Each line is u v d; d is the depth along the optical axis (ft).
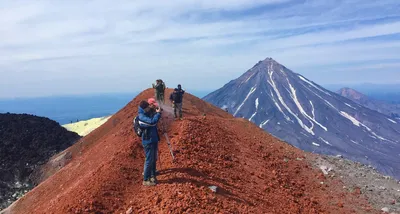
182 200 32.09
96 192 35.83
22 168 109.81
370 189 53.62
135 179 39.63
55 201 43.55
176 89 65.77
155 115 35.91
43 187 68.08
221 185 39.45
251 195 40.06
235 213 32.63
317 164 63.21
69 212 33.81
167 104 85.61
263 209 36.63
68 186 58.03
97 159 61.67
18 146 127.24
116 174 39.47
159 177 39.04
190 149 49.19
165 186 35.76
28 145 131.13
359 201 48.91
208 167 44.52
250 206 35.96
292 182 51.60
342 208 45.85
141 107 36.32
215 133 61.62
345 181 56.24
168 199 32.42
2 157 116.26
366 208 46.52
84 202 34.55
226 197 36.09
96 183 37.65
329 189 52.37
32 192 68.49
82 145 103.04
